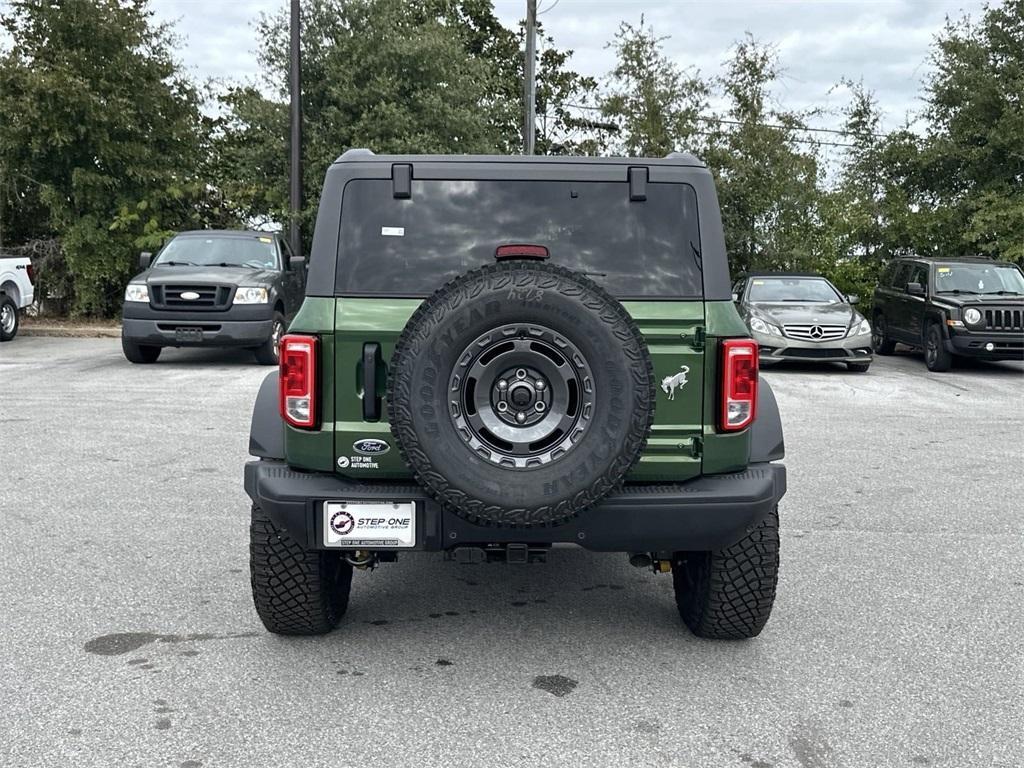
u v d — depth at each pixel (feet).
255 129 77.15
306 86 76.33
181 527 20.68
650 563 14.51
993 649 14.67
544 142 109.19
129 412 34.78
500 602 16.74
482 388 12.02
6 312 58.90
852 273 77.46
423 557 19.34
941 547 20.07
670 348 13.19
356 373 13.07
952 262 56.90
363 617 15.90
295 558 13.99
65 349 55.83
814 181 76.95
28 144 65.31
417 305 13.16
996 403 41.06
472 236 13.57
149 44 70.69
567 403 12.06
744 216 77.71
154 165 69.31
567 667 13.89
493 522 11.99
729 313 13.37
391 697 12.81
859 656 14.38
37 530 20.31
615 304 12.07
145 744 11.42
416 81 77.30
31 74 63.52
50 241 69.67
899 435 32.94
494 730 11.89
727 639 14.98
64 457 27.32
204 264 49.49
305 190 76.02
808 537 20.75
